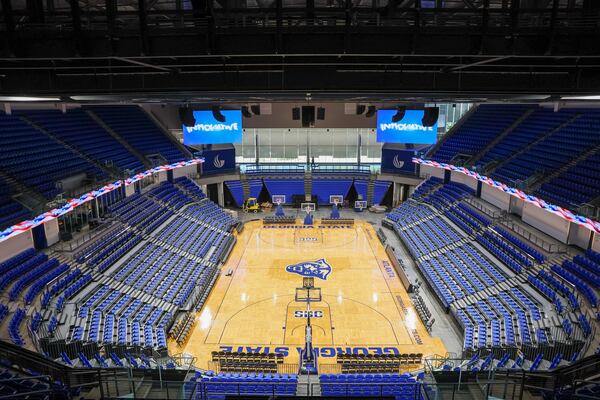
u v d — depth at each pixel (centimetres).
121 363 1736
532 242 2658
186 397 1078
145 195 3606
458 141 4097
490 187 3462
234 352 1984
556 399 950
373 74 1123
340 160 4956
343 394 1559
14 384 1034
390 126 4191
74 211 2845
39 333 1797
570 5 1104
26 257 2294
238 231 3900
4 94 1147
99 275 2455
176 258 2972
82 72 1138
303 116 1750
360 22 1091
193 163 4112
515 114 3819
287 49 966
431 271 2855
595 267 2197
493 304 2272
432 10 934
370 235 3838
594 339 1736
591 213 2256
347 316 2408
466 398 1090
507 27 942
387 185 4550
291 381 1695
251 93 1157
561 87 1114
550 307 2134
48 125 3225
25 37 961
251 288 2766
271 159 4972
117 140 3731
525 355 1822
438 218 3619
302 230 3975
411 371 1906
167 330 2227
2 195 2383
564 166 2836
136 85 1146
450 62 1089
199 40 960
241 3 1262
